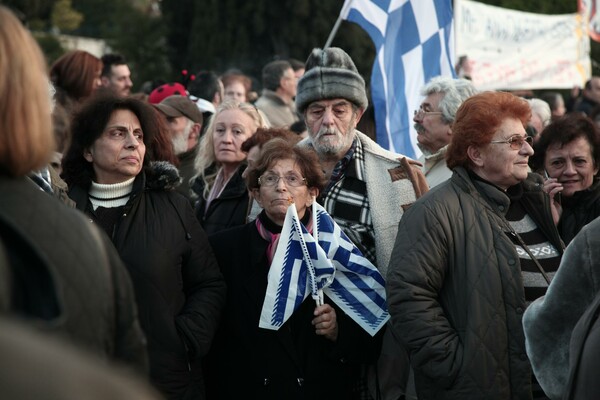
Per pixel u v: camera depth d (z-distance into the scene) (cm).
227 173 682
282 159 523
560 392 392
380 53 764
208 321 498
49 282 216
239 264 525
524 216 512
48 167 488
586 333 347
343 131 571
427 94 656
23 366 140
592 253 375
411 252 476
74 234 249
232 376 518
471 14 1256
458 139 505
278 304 504
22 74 240
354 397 542
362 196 561
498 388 464
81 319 240
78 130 518
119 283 271
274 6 3161
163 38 4012
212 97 1038
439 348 464
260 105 1120
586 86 1375
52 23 4250
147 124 525
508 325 472
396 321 477
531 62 1284
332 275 508
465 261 478
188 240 507
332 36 777
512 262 477
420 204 489
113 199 514
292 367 505
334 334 512
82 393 140
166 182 511
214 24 3366
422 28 766
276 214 520
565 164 605
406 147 760
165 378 484
